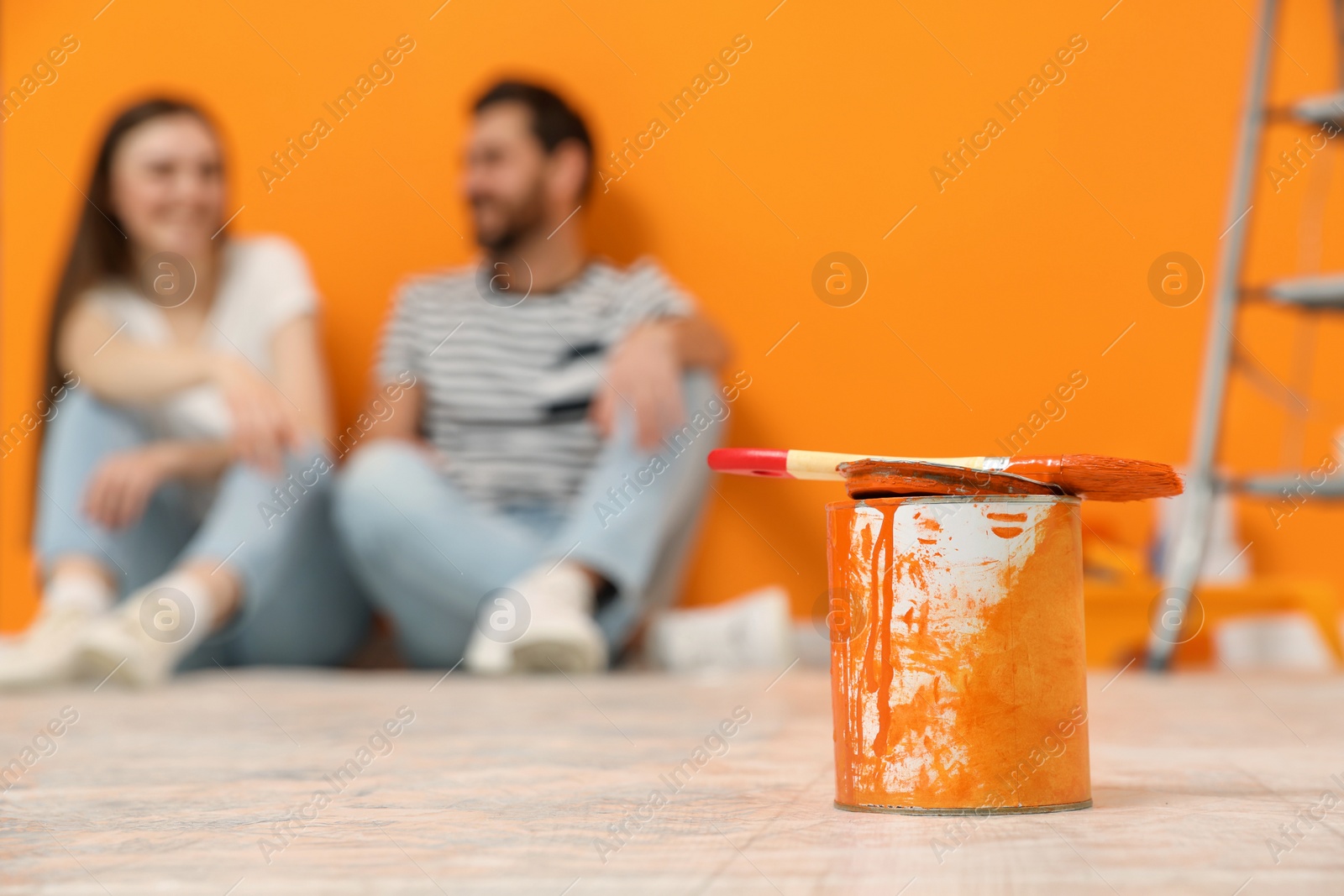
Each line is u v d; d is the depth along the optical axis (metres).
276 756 0.91
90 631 1.76
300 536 2.12
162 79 2.65
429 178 2.61
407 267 2.61
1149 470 0.56
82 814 0.62
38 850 0.51
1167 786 0.65
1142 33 2.43
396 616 2.15
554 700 1.50
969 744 0.55
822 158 2.51
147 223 2.34
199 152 2.37
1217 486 1.93
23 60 2.66
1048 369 2.43
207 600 1.90
